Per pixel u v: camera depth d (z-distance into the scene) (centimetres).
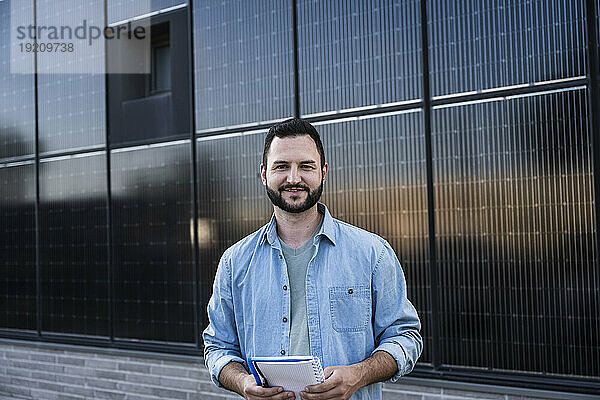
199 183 493
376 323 219
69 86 570
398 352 210
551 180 361
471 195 385
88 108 558
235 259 227
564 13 359
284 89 455
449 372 388
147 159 522
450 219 391
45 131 587
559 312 358
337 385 193
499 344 375
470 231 385
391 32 412
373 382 205
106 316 544
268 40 462
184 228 501
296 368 192
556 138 360
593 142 349
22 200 604
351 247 217
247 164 471
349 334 212
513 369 371
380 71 416
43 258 588
